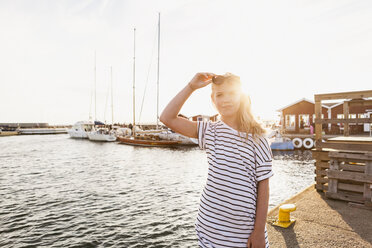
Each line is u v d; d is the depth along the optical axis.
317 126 4.97
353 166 4.27
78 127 54.84
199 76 1.32
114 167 18.94
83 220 8.41
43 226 7.99
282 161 20.11
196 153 27.06
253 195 1.18
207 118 41.41
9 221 8.41
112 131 46.03
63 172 17.11
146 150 30.02
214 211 1.20
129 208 9.53
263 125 1.22
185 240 6.98
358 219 3.53
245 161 1.16
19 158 24.52
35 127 96.25
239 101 1.22
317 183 4.89
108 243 6.86
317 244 2.86
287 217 3.43
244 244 1.18
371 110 26.98
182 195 11.22
